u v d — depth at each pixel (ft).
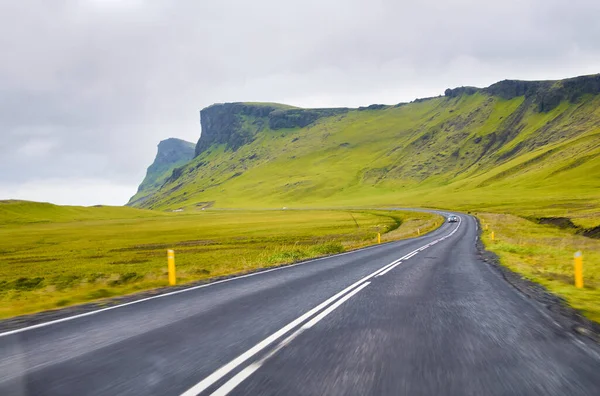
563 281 42.27
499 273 49.03
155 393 13.93
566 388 14.38
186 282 46.65
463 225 206.28
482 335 21.44
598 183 447.01
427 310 27.96
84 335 22.06
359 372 15.88
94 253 172.65
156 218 561.84
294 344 19.81
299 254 80.33
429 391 14.03
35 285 65.67
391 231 209.46
